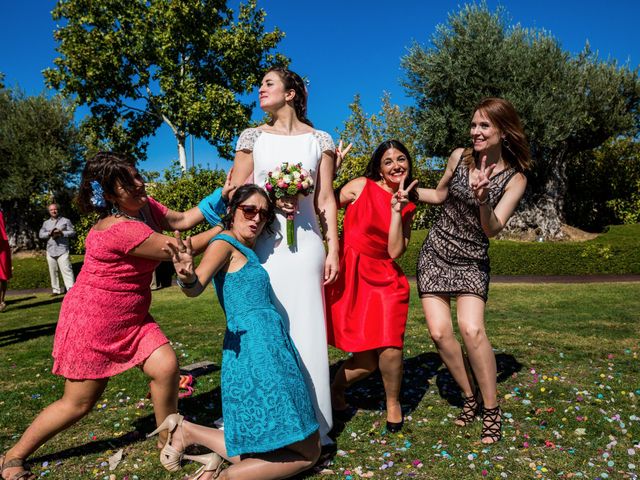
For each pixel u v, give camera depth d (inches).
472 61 707.4
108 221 109.9
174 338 252.4
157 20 946.1
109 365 109.7
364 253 136.6
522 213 796.6
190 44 991.6
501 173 132.8
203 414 149.3
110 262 107.4
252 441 101.7
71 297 110.0
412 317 286.4
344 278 136.6
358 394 164.4
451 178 141.4
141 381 179.2
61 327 109.2
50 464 119.0
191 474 112.4
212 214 132.0
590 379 172.4
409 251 564.1
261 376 103.6
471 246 133.0
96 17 933.8
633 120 789.9
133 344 112.0
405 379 178.1
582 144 799.1
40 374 193.6
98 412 151.3
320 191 133.2
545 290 394.0
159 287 483.2
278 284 122.0
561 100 717.3
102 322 107.6
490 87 714.8
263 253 122.7
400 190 132.1
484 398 129.0
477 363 127.9
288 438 100.7
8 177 892.6
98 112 994.7
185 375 176.1
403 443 126.7
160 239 107.7
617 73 759.7
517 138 129.1
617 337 230.7
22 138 911.0
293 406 103.0
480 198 120.6
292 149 126.8
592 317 277.3
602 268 553.9
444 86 719.7
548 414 143.0
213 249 109.3
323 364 124.3
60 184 914.1
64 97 970.7
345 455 120.7
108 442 130.3
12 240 917.2
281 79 128.6
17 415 151.0
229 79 1024.9
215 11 994.1
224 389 107.4
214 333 262.1
